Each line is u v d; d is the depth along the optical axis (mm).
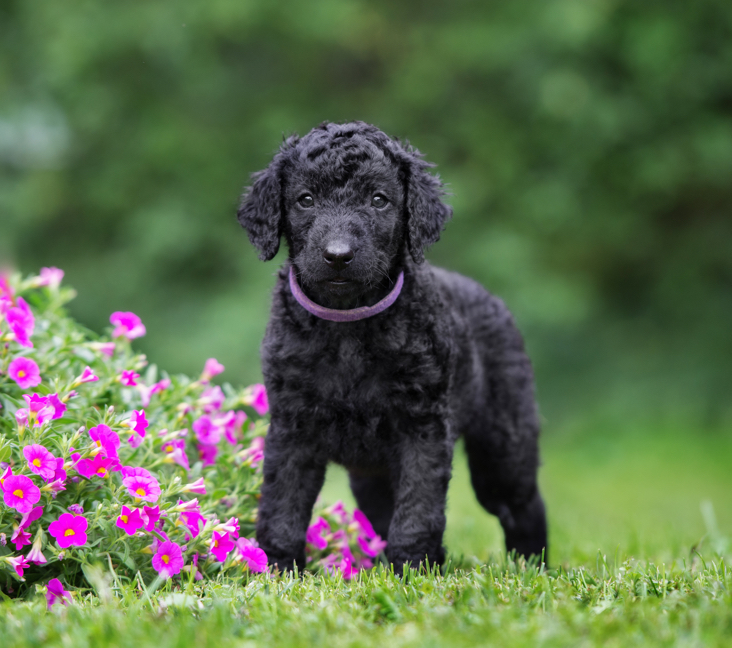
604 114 13641
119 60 14062
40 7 14297
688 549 5504
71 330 4941
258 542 4277
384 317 4203
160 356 13492
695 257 15797
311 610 3369
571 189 14234
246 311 12898
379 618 3332
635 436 14070
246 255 13969
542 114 14008
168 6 13562
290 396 4277
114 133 14617
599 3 13375
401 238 4398
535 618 3141
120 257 14625
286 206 4414
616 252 15969
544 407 14836
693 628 3016
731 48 14156
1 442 3812
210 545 4051
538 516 5352
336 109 14695
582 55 13992
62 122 15062
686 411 14453
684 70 14023
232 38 14039
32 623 3188
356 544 4902
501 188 14297
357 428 4281
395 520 4277
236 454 4746
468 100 14672
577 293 13930
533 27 13828
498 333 5191
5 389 4352
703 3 14039
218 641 2979
